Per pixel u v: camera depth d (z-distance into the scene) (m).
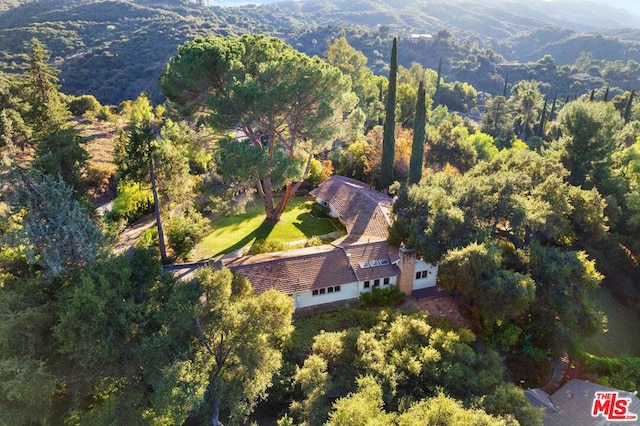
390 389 17.00
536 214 26.58
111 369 15.30
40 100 40.34
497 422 13.95
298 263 27.30
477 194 27.78
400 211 29.48
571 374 24.19
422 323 20.28
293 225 39.09
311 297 26.84
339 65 70.31
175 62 30.23
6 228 16.89
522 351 24.14
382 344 19.67
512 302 22.06
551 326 23.98
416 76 87.81
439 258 25.34
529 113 80.44
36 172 17.11
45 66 41.06
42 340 14.98
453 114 79.94
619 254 34.28
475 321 24.89
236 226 38.69
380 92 77.12
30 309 14.53
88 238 17.55
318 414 16.14
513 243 28.61
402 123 62.16
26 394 13.37
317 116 30.09
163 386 13.64
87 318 14.52
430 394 17.22
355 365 18.12
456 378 17.38
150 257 17.62
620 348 29.11
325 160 52.53
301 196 47.41
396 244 29.25
